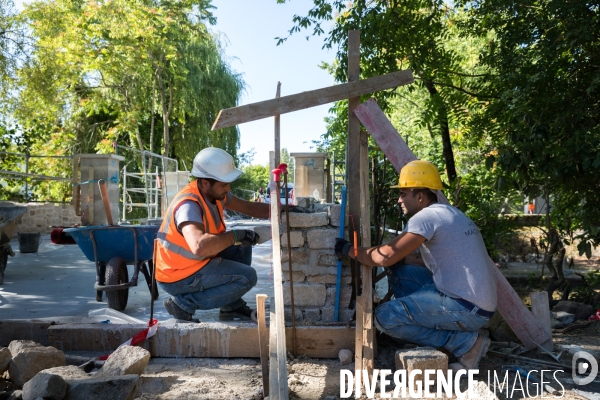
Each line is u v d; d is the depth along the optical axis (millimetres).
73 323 4434
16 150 23484
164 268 4469
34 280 7430
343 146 15898
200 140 27156
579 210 7340
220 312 5133
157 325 4215
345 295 4395
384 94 9805
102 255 5703
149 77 25406
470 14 9570
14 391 3201
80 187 12203
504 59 7938
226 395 3420
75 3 21516
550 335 4383
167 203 18734
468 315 3709
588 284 7895
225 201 4723
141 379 3648
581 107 6750
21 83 15602
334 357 4152
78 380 3096
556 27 7266
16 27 15219
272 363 3193
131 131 25594
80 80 24766
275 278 3492
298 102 4242
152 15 22094
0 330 4387
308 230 4355
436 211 3789
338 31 9555
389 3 9633
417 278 4258
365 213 4031
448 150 10227
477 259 3732
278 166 4039
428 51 9664
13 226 7086
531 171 6828
